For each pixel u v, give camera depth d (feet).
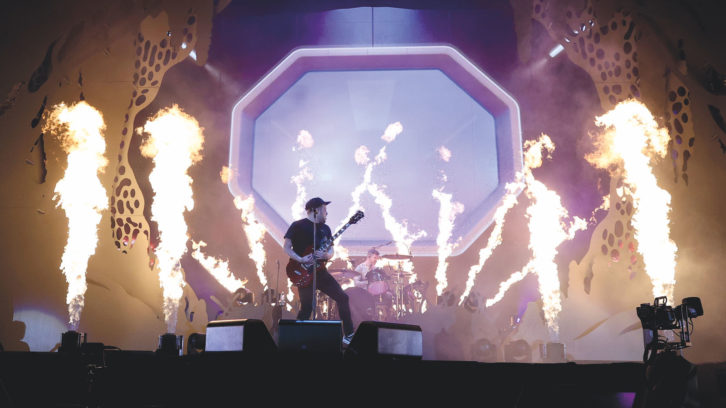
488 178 26.40
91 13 23.62
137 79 23.34
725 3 22.30
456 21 24.93
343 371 9.80
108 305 21.06
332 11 25.20
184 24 24.43
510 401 9.94
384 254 22.53
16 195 21.72
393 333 10.15
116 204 22.03
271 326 16.65
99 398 11.34
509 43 24.61
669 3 22.84
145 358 11.23
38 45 23.03
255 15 25.21
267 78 24.54
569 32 24.08
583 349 20.56
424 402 9.83
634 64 22.89
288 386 9.82
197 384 10.27
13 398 11.72
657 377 10.87
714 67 21.85
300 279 14.98
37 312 20.83
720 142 21.21
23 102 22.48
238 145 23.93
